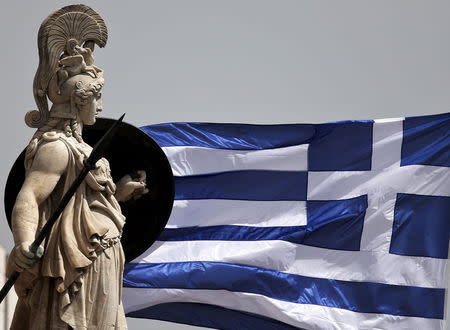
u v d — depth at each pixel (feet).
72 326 64.95
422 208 89.30
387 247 88.84
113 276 66.23
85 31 67.77
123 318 67.05
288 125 90.38
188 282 87.04
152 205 75.36
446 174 89.61
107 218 66.59
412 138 90.12
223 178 89.76
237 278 87.45
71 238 65.31
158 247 87.76
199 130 90.38
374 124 90.27
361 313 88.12
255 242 88.63
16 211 64.69
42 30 67.10
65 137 66.54
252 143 90.27
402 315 88.12
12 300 87.10
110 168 74.23
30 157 66.23
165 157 74.74
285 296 87.71
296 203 89.61
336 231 89.04
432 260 88.79
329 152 90.12
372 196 89.45
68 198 63.72
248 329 87.86
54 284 65.46
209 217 89.04
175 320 87.51
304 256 88.63
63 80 66.90
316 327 87.51
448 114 90.27
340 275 88.43
